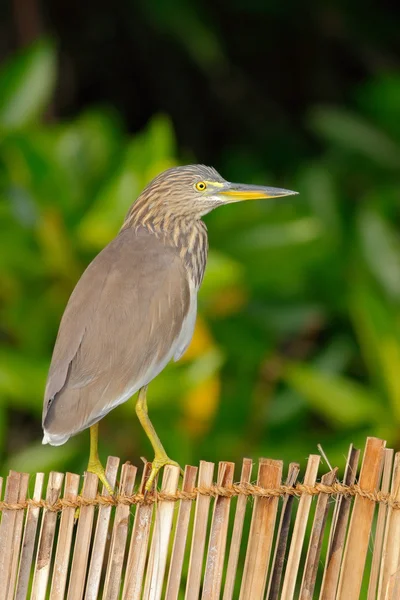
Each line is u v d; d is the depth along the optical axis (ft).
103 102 52.21
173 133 52.60
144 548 18.22
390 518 17.54
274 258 35.96
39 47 39.50
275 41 53.16
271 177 48.65
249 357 36.06
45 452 34.01
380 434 33.99
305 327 38.34
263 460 17.81
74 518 19.24
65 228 34.53
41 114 45.68
